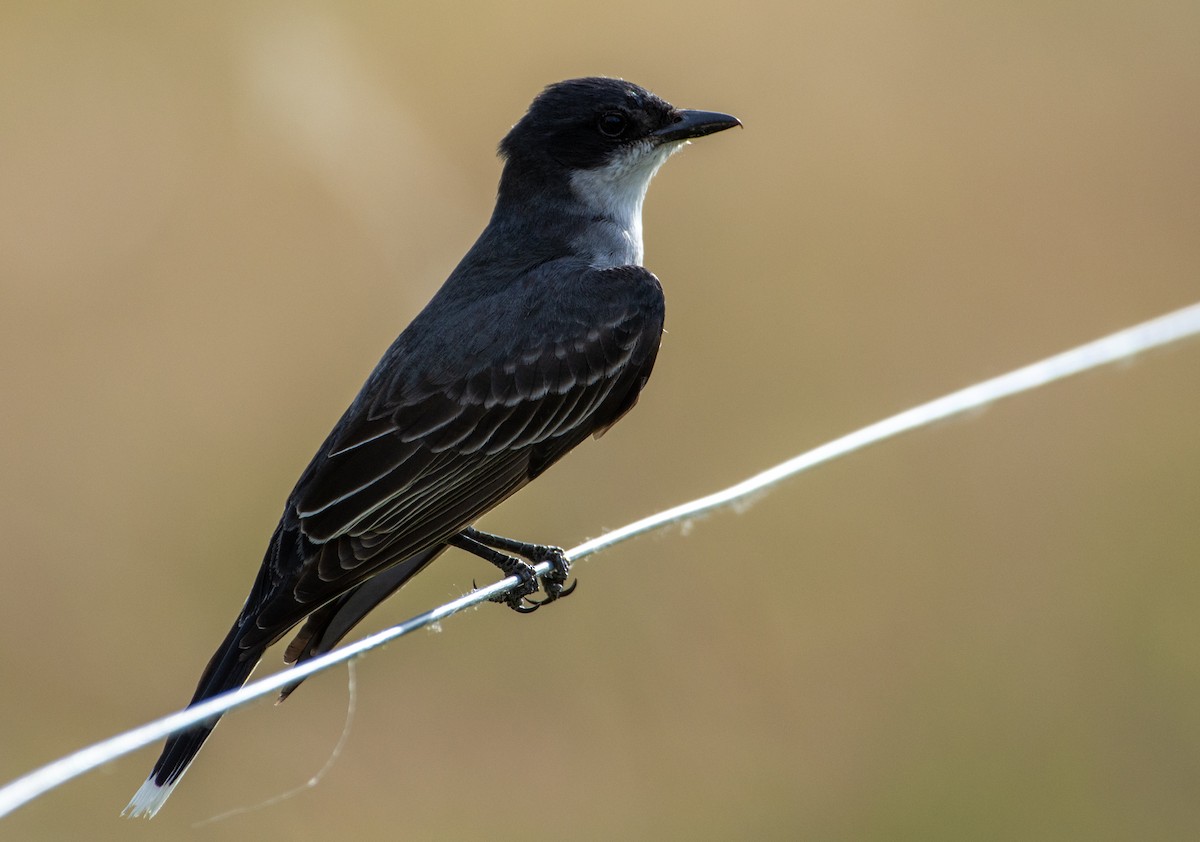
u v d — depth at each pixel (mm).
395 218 12391
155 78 15250
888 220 15000
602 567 12289
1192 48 16500
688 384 13570
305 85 13156
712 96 15672
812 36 16250
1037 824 10914
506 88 15031
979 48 16422
